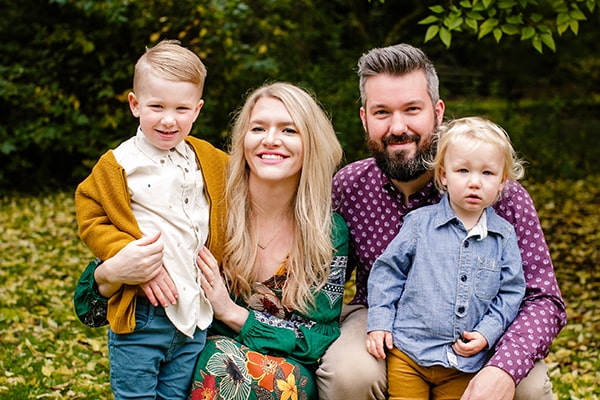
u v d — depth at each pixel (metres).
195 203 2.81
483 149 2.67
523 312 2.74
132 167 2.68
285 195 2.94
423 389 2.76
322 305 2.91
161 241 2.66
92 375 4.20
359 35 11.02
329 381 2.79
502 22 4.85
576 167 11.48
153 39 8.91
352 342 2.87
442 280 2.71
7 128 9.38
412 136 2.95
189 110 2.74
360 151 9.09
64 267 6.50
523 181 10.84
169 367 2.73
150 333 2.65
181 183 2.75
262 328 2.82
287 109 2.86
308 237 2.88
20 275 6.19
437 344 2.69
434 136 3.00
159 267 2.58
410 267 2.83
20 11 9.40
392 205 3.09
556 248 7.41
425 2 10.61
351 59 10.06
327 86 9.41
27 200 9.12
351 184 3.14
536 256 2.86
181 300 2.65
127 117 9.49
